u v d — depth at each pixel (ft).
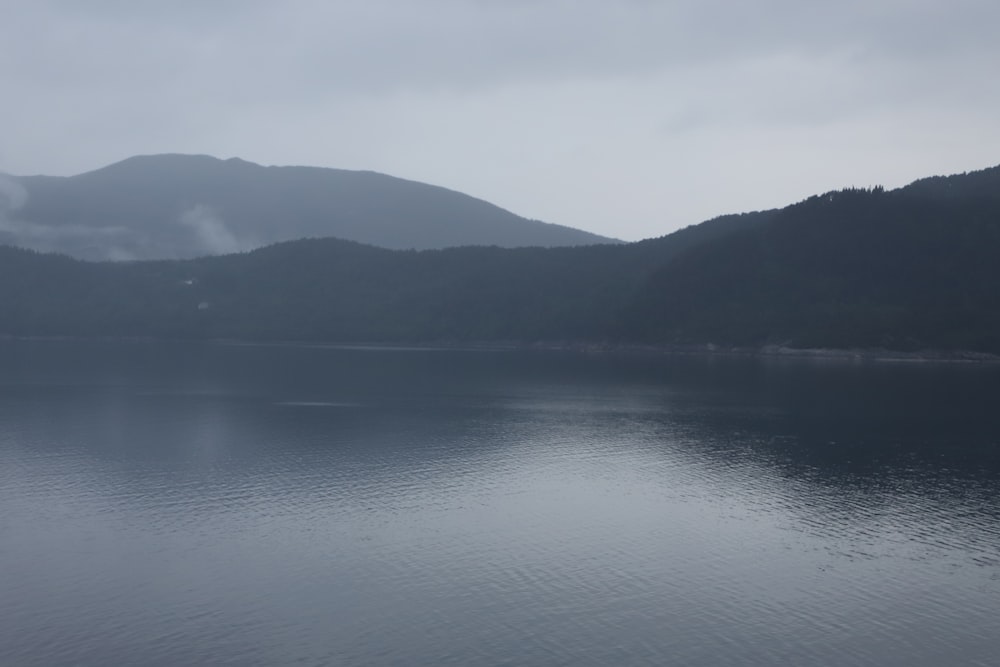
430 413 318.24
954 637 111.34
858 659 104.99
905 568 136.77
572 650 106.93
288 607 119.55
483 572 133.80
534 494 184.24
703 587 127.95
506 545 147.33
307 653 105.70
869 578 132.26
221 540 149.28
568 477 201.26
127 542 147.84
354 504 174.09
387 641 109.09
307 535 152.46
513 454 230.48
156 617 116.06
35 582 128.67
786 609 119.96
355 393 390.83
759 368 542.16
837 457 226.79
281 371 526.98
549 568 135.85
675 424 289.53
